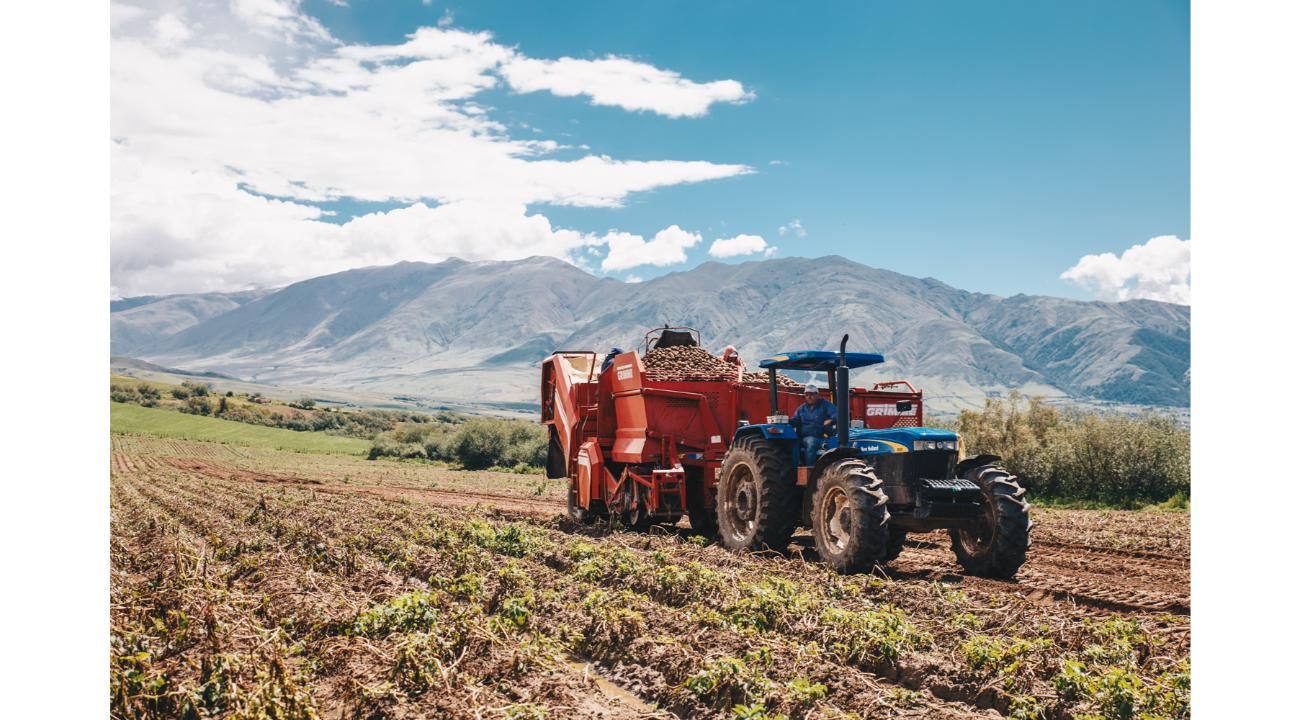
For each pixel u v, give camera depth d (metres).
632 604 8.54
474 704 5.96
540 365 17.84
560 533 14.45
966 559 10.91
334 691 6.61
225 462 50.31
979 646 6.79
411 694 6.34
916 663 6.86
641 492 13.95
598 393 15.26
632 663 7.23
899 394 13.20
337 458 64.31
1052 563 12.30
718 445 13.82
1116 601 9.25
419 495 25.33
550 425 17.50
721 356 15.47
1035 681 6.35
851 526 9.92
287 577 10.45
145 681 6.07
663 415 13.80
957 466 11.12
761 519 11.23
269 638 7.23
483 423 53.88
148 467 40.94
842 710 6.10
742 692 6.18
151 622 7.72
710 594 8.94
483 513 18.30
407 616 7.75
